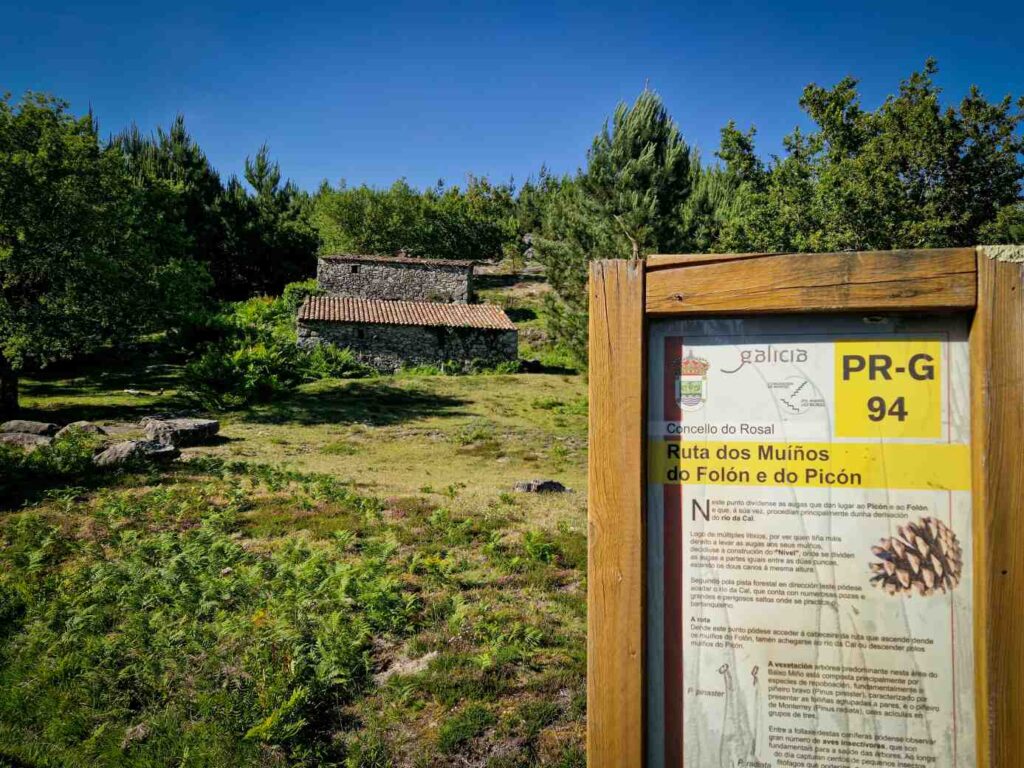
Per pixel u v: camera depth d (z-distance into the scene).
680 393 2.64
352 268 55.25
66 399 27.50
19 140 23.59
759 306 2.53
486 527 10.20
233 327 38.91
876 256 2.45
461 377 37.81
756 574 2.55
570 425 25.98
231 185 67.38
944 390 2.46
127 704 5.61
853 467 2.51
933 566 2.44
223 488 12.54
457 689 5.71
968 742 2.39
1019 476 2.30
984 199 20.09
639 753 2.53
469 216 78.19
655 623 2.61
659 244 23.23
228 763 4.93
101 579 7.84
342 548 9.02
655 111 24.53
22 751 5.07
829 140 21.92
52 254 23.17
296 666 5.78
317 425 24.25
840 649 2.48
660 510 2.63
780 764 2.51
